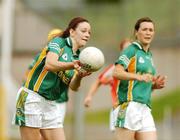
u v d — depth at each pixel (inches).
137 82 809.5
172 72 3309.5
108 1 4104.3
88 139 2191.2
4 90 1485.0
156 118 2883.9
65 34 764.6
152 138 810.2
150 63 816.3
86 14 3572.8
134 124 807.7
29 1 3380.9
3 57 1943.9
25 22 3277.6
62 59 746.8
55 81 754.8
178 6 3474.4
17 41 3248.0
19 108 761.0
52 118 770.8
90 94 1036.5
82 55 717.9
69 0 3484.3
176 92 3213.6
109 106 3201.3
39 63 748.0
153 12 3526.1
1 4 2269.9
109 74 1024.2
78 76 746.8
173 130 2443.4
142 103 812.0
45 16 3376.0
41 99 756.6
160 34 3388.3
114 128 892.6
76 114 1856.5
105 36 3481.8
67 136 1952.5
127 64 802.8
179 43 3344.0
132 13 3548.2
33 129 759.1
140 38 820.0
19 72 3216.0
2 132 1478.8
